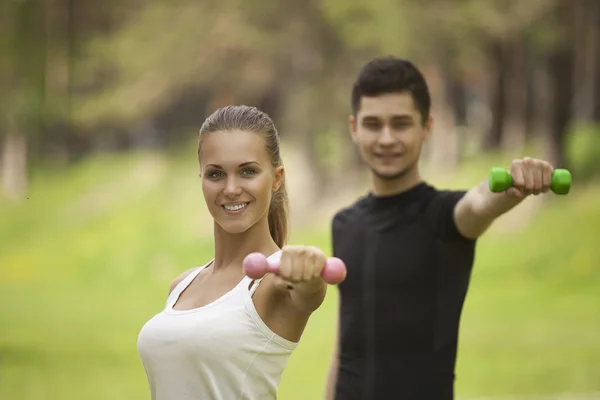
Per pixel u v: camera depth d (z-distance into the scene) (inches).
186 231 1269.7
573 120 1339.8
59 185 1515.7
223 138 163.2
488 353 698.2
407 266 220.1
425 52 1192.2
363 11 1138.7
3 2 1307.8
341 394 225.0
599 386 565.9
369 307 222.4
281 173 172.9
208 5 1296.8
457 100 1387.8
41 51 1358.3
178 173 1437.0
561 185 180.5
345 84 1246.3
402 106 226.7
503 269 1011.9
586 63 1358.3
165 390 160.2
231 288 163.5
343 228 235.1
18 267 1253.1
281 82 1331.2
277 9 1242.0
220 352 156.3
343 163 1269.7
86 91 1529.3
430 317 217.5
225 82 1342.3
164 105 1432.1
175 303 167.8
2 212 1445.6
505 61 1290.6
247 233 166.2
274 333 157.5
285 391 571.8
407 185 228.1
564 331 781.3
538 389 562.3
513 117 1295.5
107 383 620.1
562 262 1002.7
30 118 1432.1
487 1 1155.3
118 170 1507.1
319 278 143.9
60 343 791.1
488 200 202.1
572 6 1226.6
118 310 987.3
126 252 1242.0
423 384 215.5
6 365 692.1
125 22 1437.0
